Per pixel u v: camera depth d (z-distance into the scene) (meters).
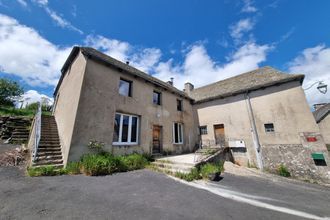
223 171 7.91
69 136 6.36
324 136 17.56
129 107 8.97
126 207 3.25
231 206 3.69
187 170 6.32
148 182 5.11
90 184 4.51
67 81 9.41
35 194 3.52
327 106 19.81
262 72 13.25
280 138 10.02
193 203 3.71
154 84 11.12
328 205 4.30
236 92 12.27
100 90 7.64
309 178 8.67
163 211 3.20
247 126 11.50
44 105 18.89
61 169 5.49
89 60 7.49
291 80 10.13
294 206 3.98
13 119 11.19
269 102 10.84
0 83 17.69
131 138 8.90
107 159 6.16
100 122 7.30
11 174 4.79
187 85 18.84
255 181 6.68
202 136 13.88
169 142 11.27
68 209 2.96
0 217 2.52
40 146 6.59
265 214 3.36
